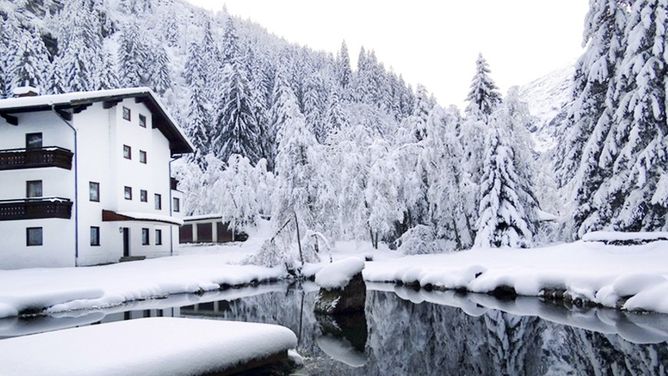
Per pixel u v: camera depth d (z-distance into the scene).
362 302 16.50
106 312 16.33
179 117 78.50
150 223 35.66
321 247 33.69
